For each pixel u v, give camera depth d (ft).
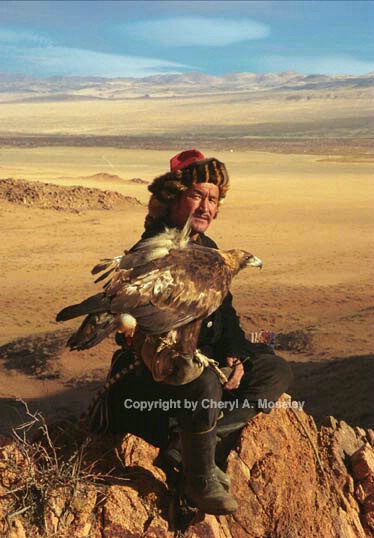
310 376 40.34
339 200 157.99
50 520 10.32
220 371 10.62
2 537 9.91
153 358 10.19
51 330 60.34
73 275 86.94
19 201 130.72
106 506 10.63
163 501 11.12
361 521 12.42
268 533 11.57
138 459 11.51
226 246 105.50
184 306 9.95
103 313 9.79
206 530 11.03
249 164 264.72
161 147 415.85
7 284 81.71
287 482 11.84
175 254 10.26
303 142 484.33
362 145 436.35
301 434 12.39
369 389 34.96
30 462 10.56
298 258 97.09
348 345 51.47
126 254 10.60
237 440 12.00
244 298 71.26
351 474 12.76
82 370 45.55
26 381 44.57
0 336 58.70
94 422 11.69
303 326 59.72
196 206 11.41
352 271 88.48
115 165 261.65
